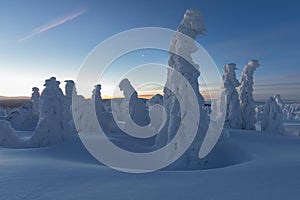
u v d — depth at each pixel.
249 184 6.21
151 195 5.46
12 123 42.31
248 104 33.31
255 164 9.48
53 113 21.39
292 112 96.31
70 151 16.55
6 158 12.49
